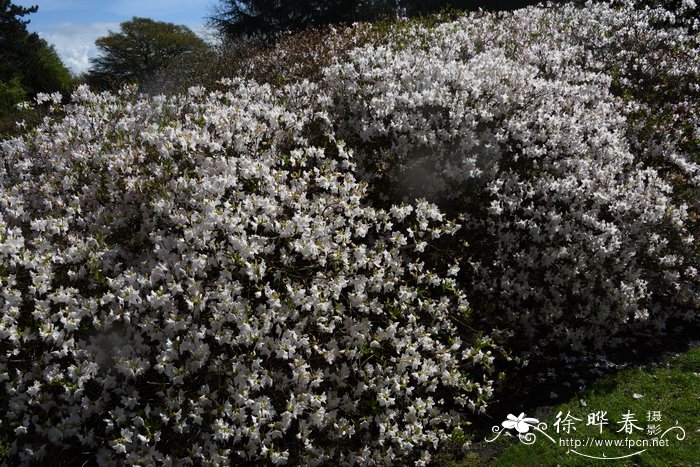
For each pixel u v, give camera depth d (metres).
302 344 3.03
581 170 4.57
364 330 3.36
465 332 4.20
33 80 30.23
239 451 2.79
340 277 3.28
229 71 10.68
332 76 4.78
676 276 4.74
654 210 4.72
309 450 3.01
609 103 5.72
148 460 2.60
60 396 2.66
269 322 2.94
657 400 3.80
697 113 6.29
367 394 3.34
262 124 3.98
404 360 3.33
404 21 9.13
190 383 2.89
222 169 3.51
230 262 3.09
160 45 37.06
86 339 2.96
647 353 4.54
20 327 2.83
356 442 3.29
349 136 4.39
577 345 4.40
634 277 4.50
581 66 7.00
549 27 8.27
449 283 3.78
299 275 3.31
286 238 3.34
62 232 3.26
